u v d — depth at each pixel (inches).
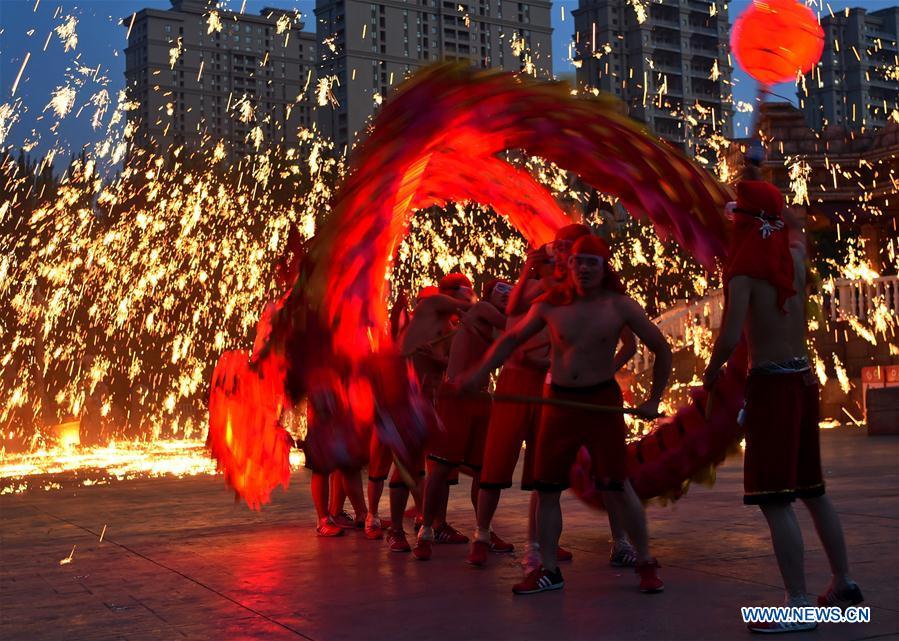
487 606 170.9
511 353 200.8
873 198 784.3
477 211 1118.4
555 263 207.8
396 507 237.1
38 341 980.6
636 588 180.5
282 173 1077.1
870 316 716.7
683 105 5359.3
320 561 223.6
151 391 1090.1
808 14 175.0
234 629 160.1
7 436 912.9
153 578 207.9
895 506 264.5
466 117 200.4
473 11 4333.2
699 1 5654.5
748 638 143.3
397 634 153.3
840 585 156.1
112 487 434.9
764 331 155.5
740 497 307.4
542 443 184.2
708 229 213.5
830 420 692.7
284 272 247.0
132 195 1051.3
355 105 3907.5
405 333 251.1
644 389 681.0
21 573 219.3
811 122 4522.6
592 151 219.9
